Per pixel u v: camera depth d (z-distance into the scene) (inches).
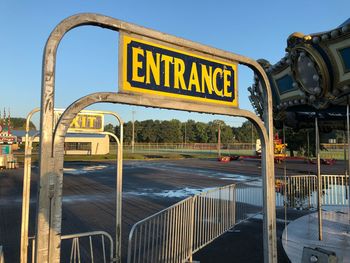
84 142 2137.1
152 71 109.7
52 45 84.9
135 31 104.0
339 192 547.2
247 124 4972.9
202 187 733.9
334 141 2416.3
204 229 300.4
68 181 825.5
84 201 552.1
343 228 310.7
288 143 1998.0
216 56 131.6
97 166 1323.8
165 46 114.3
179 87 117.6
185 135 4675.2
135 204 526.3
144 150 3282.5
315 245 259.6
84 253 281.6
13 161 1194.6
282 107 262.8
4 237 325.7
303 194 498.0
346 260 224.1
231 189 369.4
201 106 123.5
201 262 256.7
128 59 103.6
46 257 82.0
